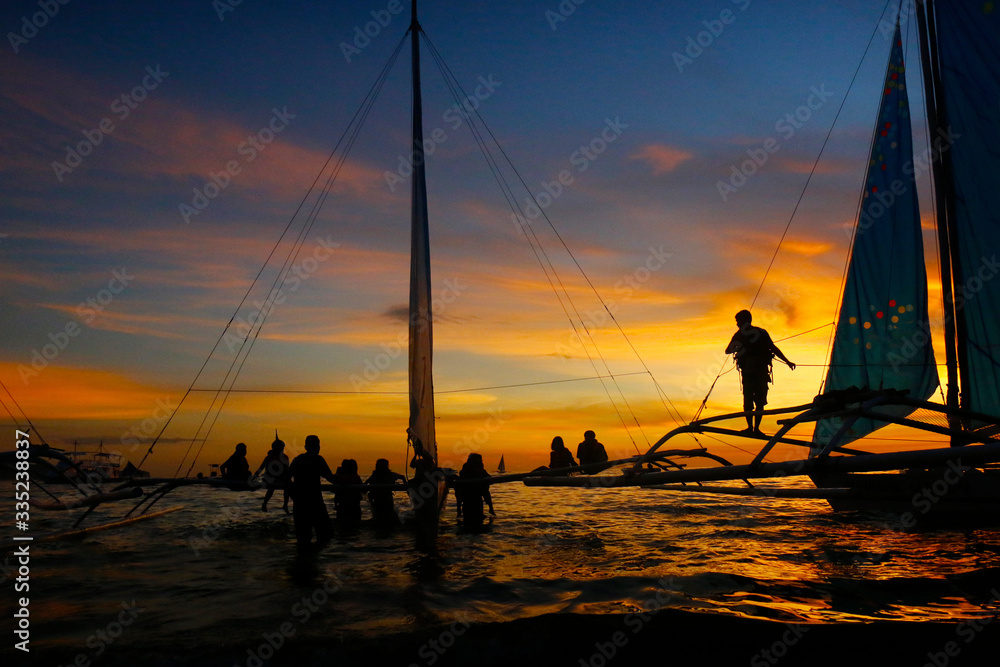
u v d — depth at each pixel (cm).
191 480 1309
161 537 1141
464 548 985
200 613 621
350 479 1345
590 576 763
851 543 1002
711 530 1163
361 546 1020
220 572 822
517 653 513
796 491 1003
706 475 869
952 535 1088
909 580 734
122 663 491
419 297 1355
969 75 1364
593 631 554
